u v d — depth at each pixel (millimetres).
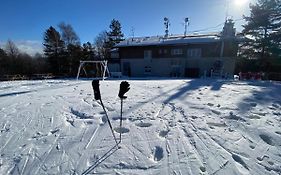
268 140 3410
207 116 4602
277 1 23562
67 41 41688
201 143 3230
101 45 52438
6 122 4414
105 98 6844
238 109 5168
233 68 25203
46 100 6781
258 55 26078
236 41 24516
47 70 41188
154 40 30734
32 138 3531
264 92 7684
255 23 24828
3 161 2764
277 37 23375
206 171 2504
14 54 42312
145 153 2959
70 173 2484
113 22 50281
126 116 4684
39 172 2512
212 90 8320
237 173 2455
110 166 2625
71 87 10344
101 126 4082
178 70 28078
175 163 2684
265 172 2475
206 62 26391
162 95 7262
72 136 3592
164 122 4242
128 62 30828
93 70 36250
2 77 27625
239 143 3229
